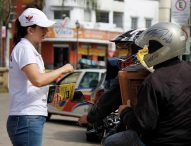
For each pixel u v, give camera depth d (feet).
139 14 166.30
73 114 41.19
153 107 11.28
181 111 11.39
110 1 157.89
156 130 11.54
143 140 11.71
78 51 149.79
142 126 11.26
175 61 12.02
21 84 14.55
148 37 12.17
